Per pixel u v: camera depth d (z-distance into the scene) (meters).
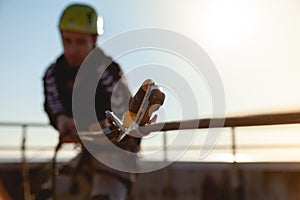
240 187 7.58
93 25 4.38
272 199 7.46
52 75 4.30
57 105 4.23
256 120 2.14
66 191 4.39
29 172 5.15
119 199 4.12
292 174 7.25
